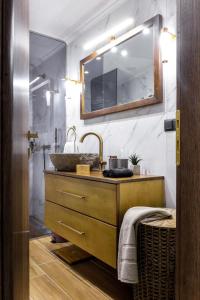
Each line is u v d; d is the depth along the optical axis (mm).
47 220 2283
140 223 1364
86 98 2609
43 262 2037
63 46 2965
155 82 1838
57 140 2965
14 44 652
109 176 1671
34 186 2840
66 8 2332
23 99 825
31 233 2703
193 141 532
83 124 2682
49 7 2314
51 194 2215
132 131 2061
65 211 1999
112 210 1512
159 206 1739
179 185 566
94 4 2270
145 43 1946
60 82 2969
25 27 861
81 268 1942
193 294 524
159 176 1763
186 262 545
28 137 931
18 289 702
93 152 2510
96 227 1645
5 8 634
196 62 530
